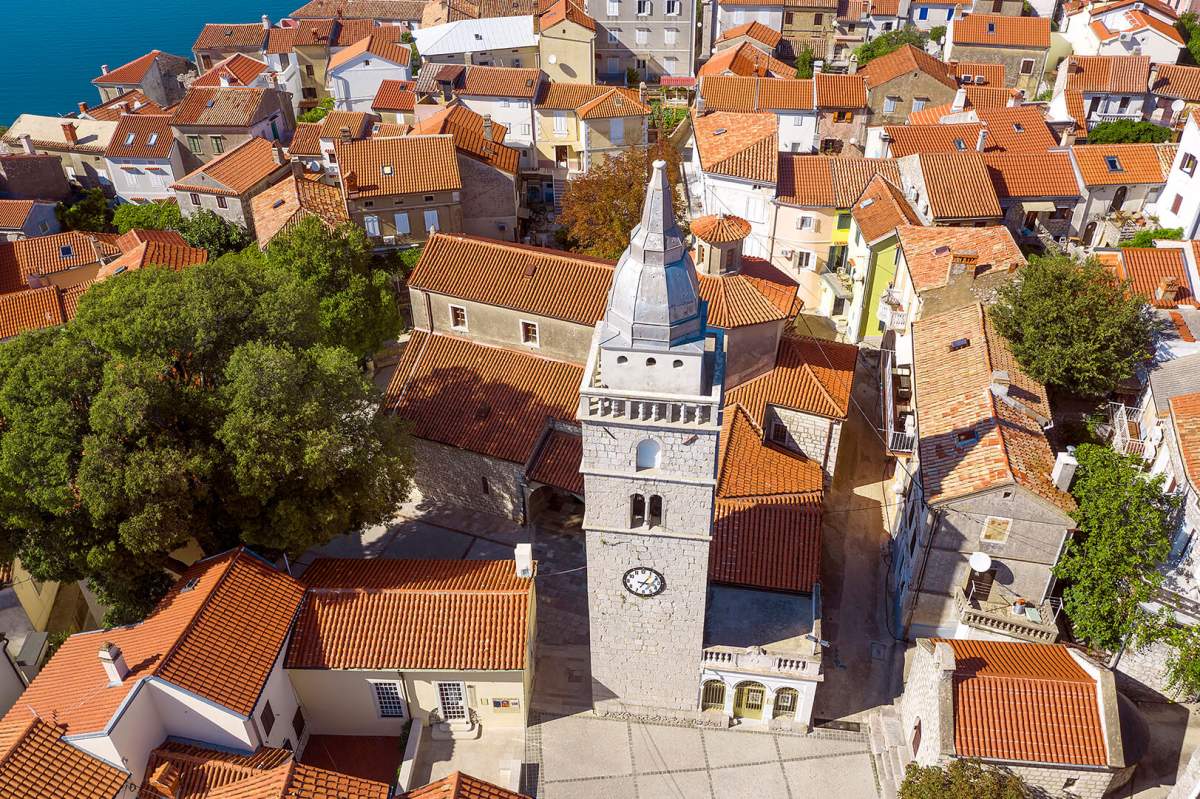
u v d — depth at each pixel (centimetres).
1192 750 3675
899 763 3716
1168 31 10044
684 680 3878
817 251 6894
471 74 9456
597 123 8694
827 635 4344
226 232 8169
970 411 4231
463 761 3875
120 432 3772
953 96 8944
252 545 4309
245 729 3409
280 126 10562
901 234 5756
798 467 4753
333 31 12875
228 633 3616
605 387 3192
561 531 5112
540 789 3741
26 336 4109
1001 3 11381
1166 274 5459
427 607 3897
